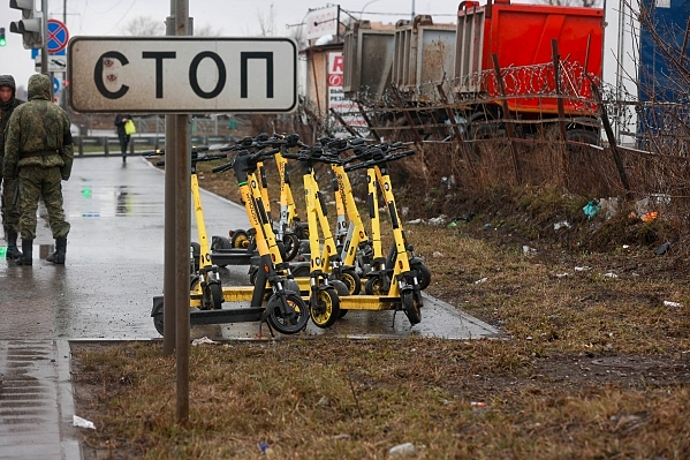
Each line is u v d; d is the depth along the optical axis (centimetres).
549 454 576
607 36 1805
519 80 2103
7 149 1389
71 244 1656
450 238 1661
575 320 1028
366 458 605
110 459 637
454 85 2220
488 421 668
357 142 1134
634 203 1509
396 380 800
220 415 702
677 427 587
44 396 758
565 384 779
